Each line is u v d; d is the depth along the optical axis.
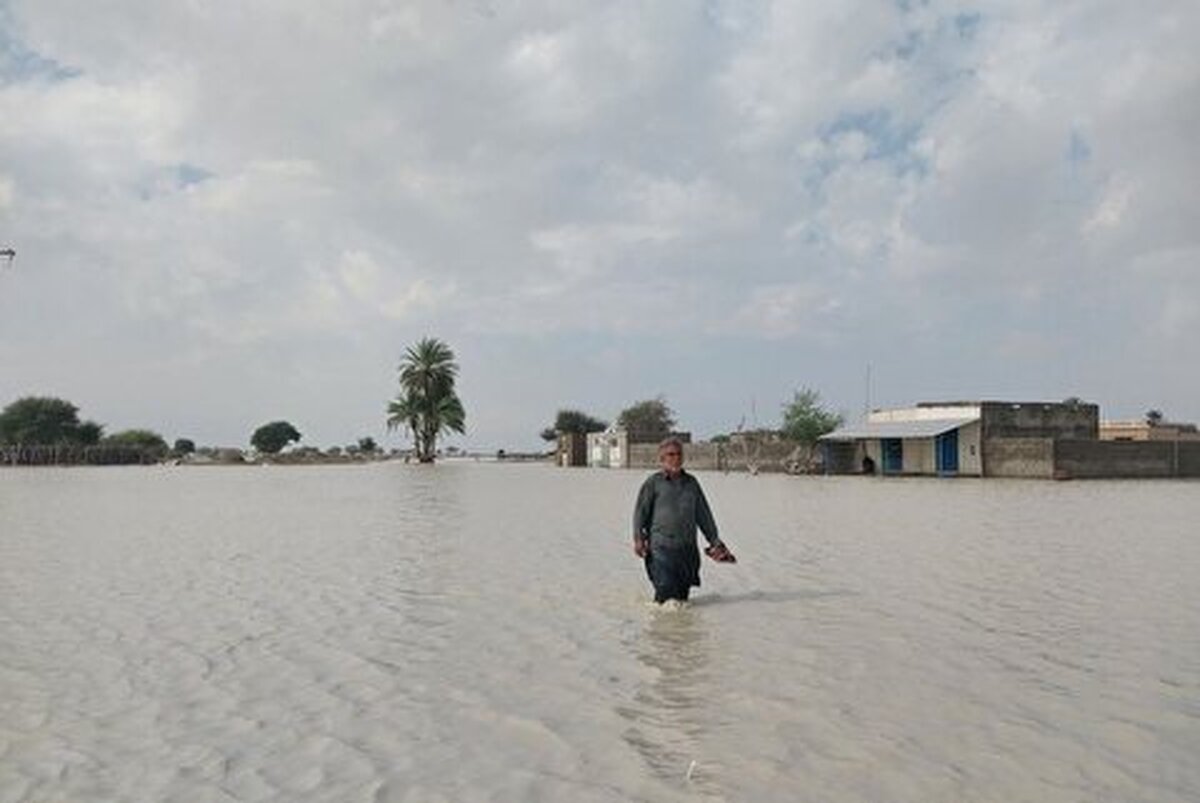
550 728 7.85
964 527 24.44
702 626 11.91
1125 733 7.52
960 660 9.93
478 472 85.75
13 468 112.31
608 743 7.45
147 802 6.38
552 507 34.88
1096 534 22.45
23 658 10.50
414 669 9.89
